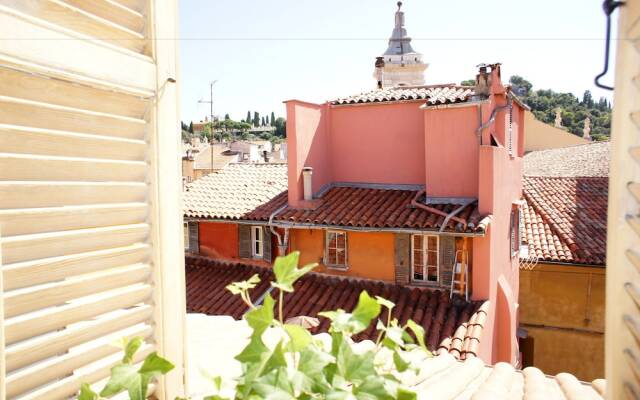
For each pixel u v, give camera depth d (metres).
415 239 10.52
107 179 2.18
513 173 12.38
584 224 13.60
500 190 10.48
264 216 11.73
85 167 2.06
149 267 2.36
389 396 1.44
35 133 1.87
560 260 12.38
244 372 1.54
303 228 11.24
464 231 9.28
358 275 11.12
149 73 2.36
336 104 12.70
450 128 10.63
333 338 1.57
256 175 14.95
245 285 1.77
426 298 10.02
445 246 10.09
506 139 11.45
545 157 25.39
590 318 13.21
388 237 10.77
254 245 12.78
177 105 2.56
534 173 21.86
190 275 12.88
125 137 2.27
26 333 1.83
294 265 1.61
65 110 1.98
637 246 1.60
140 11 2.34
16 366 1.80
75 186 2.01
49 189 1.91
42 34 1.86
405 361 1.68
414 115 11.88
